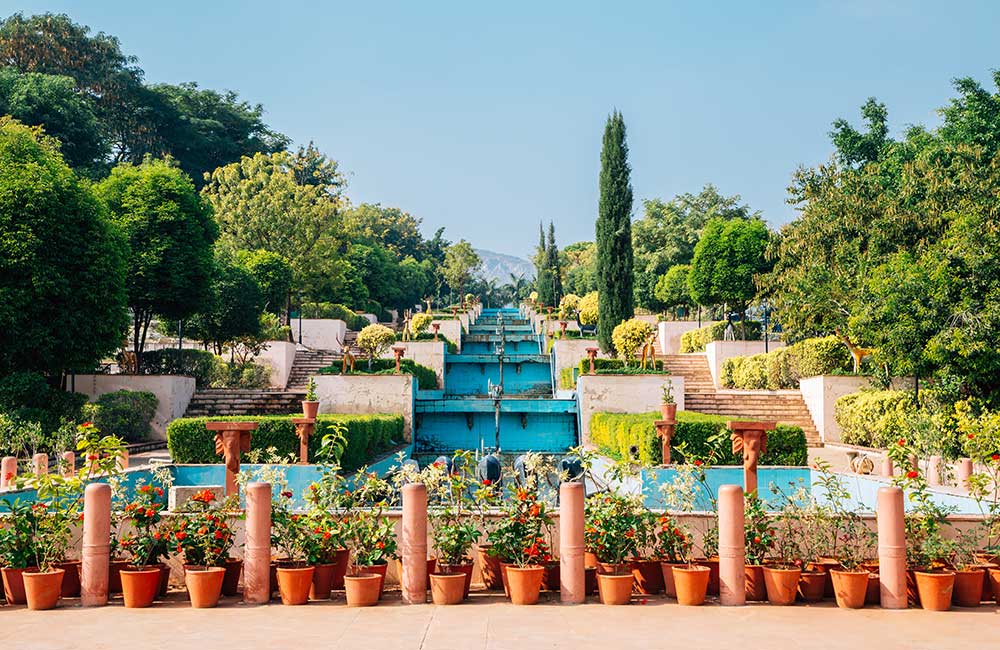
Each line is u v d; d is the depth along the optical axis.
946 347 15.73
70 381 22.20
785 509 8.56
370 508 8.53
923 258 17.73
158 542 7.91
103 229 19.70
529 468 8.85
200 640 6.43
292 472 13.94
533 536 8.01
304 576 7.70
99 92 51.00
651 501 13.98
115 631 6.72
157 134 55.38
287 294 35.31
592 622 6.99
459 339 39.09
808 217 25.05
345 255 52.62
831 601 7.84
